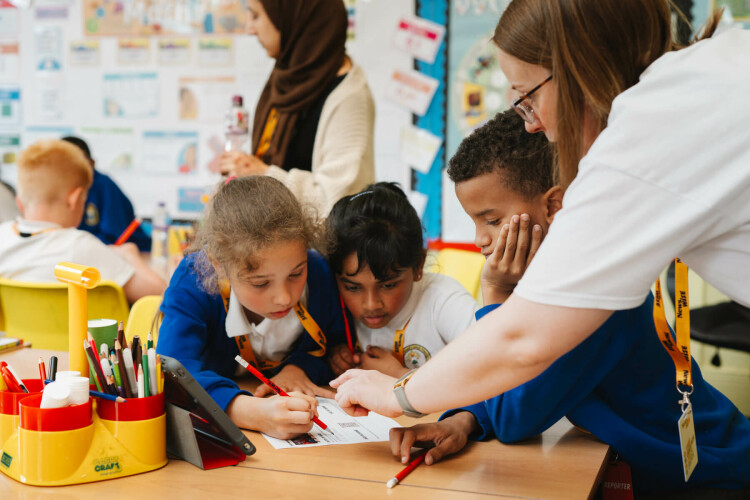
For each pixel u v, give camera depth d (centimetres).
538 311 68
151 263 269
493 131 113
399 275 125
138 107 383
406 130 346
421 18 338
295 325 126
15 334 184
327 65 219
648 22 72
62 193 199
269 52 231
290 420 95
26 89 396
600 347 93
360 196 127
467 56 334
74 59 388
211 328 123
